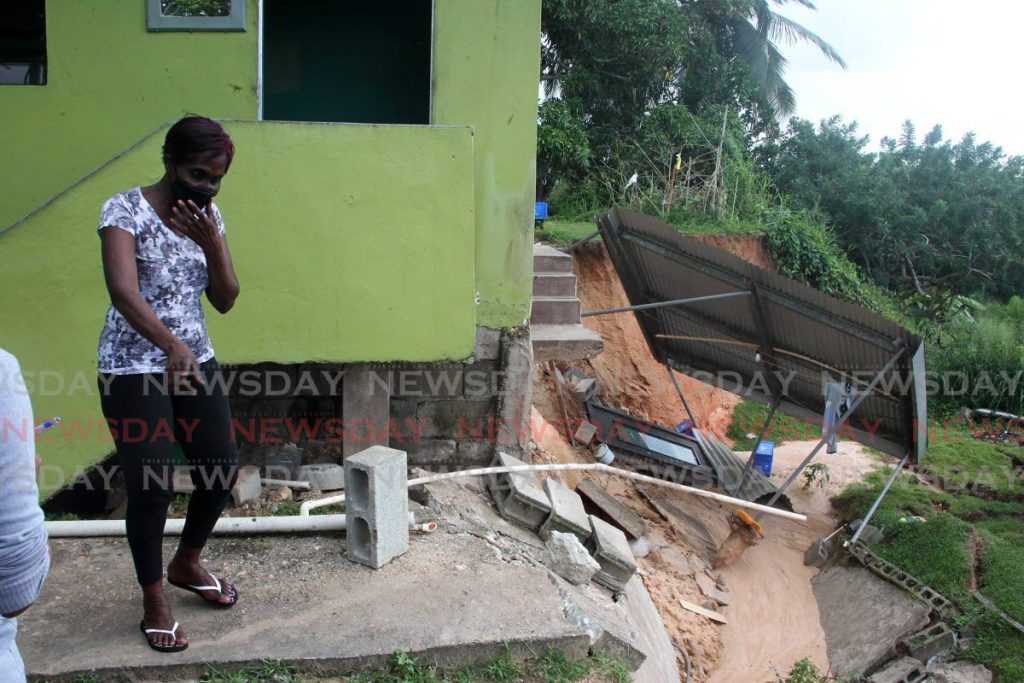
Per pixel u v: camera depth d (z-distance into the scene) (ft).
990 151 89.25
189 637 11.23
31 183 17.44
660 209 55.16
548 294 27.63
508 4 17.93
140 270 9.87
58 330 14.99
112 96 17.19
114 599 12.17
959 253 79.56
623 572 17.74
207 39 17.11
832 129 89.66
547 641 12.03
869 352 28.43
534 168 18.61
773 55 80.89
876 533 30.50
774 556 31.09
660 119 63.87
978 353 50.78
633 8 62.28
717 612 26.21
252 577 13.10
